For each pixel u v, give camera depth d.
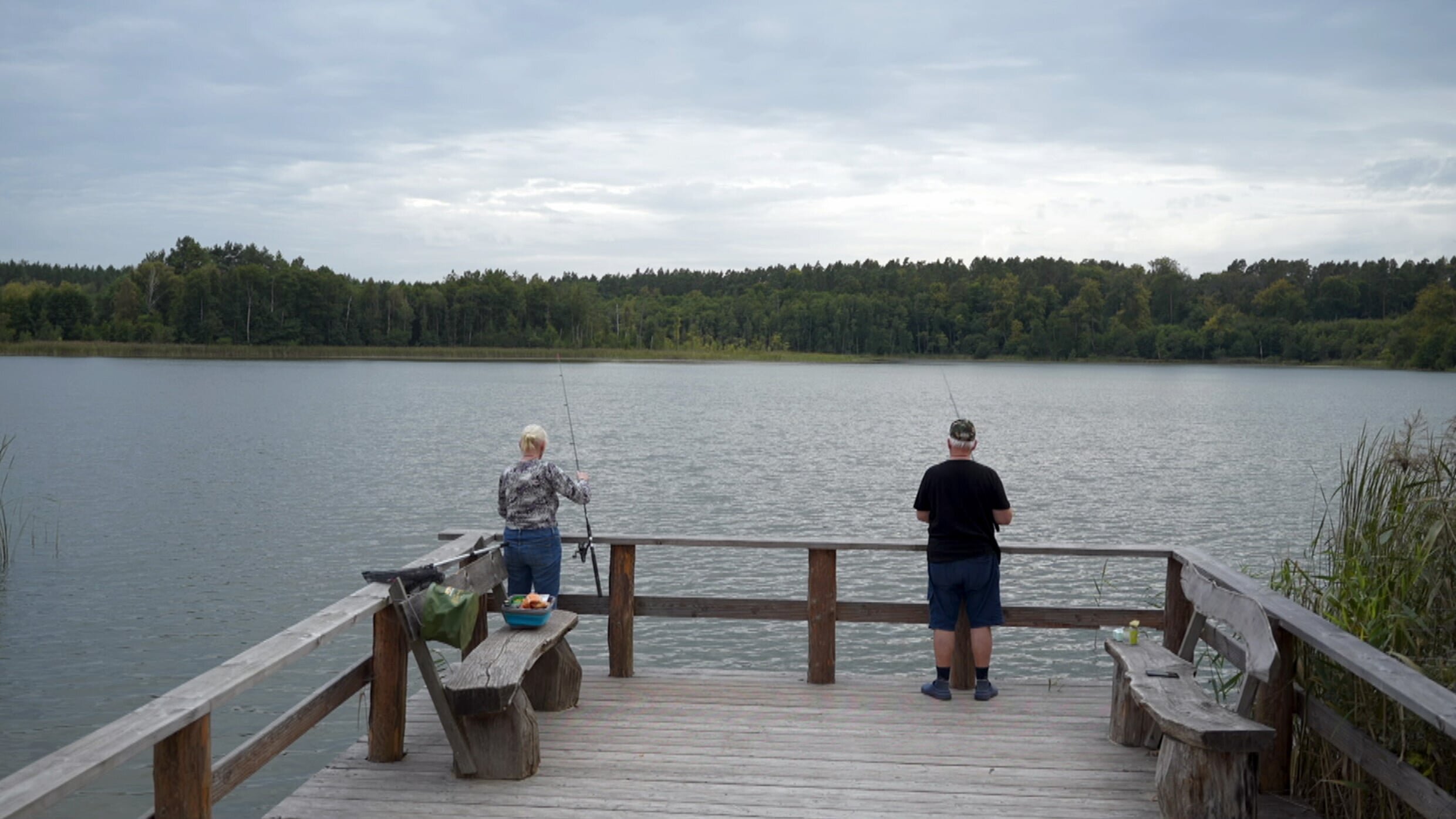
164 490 22.91
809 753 5.12
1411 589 5.20
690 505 21.83
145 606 12.82
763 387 89.19
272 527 18.47
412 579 4.95
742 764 4.97
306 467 27.64
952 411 59.31
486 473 26.70
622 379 102.56
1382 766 3.99
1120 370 156.88
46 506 20.48
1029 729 5.50
